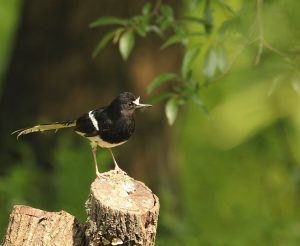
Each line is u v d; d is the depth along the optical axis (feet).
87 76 45.32
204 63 29.04
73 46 45.21
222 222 54.19
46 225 25.66
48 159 45.52
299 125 36.52
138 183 26.53
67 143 44.70
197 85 31.30
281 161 57.21
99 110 31.99
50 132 45.65
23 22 46.62
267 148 57.57
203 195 59.77
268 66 29.94
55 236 25.53
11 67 47.34
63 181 42.42
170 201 47.67
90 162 42.73
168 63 45.80
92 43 44.96
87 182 42.32
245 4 29.37
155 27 32.24
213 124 49.42
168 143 48.78
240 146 58.75
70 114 45.62
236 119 36.58
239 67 34.32
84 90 45.44
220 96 52.03
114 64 45.11
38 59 46.03
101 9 44.42
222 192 59.88
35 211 25.99
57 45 45.55
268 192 57.93
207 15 31.91
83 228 25.75
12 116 46.88
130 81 45.37
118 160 46.14
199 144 62.95
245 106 35.76
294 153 54.29
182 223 48.16
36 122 45.96
